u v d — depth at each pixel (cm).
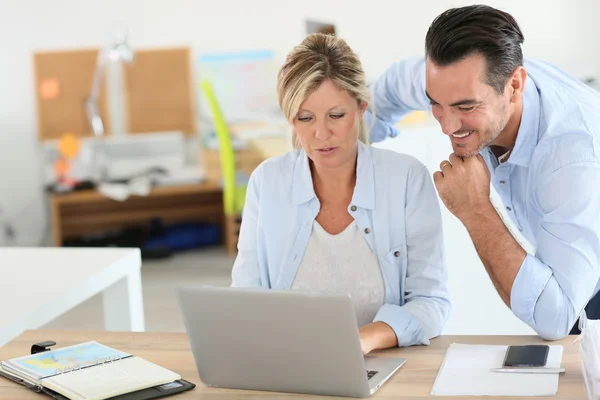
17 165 714
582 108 238
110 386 217
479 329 363
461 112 223
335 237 258
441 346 239
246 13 722
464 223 236
